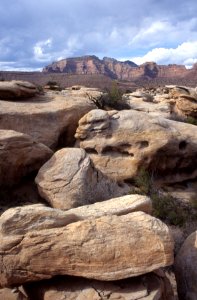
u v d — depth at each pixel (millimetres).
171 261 6453
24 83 17141
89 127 14078
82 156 11914
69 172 11492
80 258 6496
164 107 25016
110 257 6441
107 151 14086
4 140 11977
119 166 13844
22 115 14945
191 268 7246
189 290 7180
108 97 21656
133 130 13875
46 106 16250
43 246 6578
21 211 6914
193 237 7715
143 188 12930
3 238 6660
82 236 6578
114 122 14211
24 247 6609
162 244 6461
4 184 12414
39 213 6934
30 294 6809
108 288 6457
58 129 15570
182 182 14773
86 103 17391
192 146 14508
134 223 6785
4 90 16172
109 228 6688
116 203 8477
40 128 15188
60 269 6543
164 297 6793
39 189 11719
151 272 6820
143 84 129375
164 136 13758
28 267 6598
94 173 12047
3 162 12039
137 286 6480
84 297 6355
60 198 11109
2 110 14883
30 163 12797
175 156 14305
